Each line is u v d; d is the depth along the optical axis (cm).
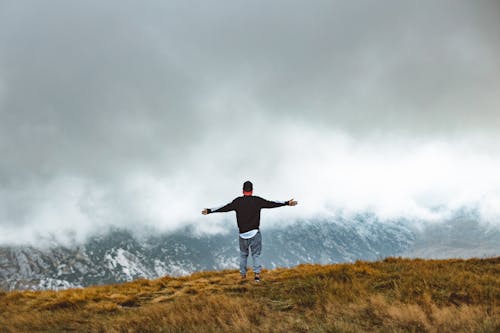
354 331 761
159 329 846
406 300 1003
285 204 1277
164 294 1350
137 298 1307
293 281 1298
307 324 857
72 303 1233
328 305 977
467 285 1117
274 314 958
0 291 1567
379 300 967
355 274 1364
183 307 1025
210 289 1312
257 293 1202
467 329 729
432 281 1178
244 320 846
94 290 1487
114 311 1133
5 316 1116
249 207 1280
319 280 1235
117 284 1670
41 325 986
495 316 787
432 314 857
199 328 816
